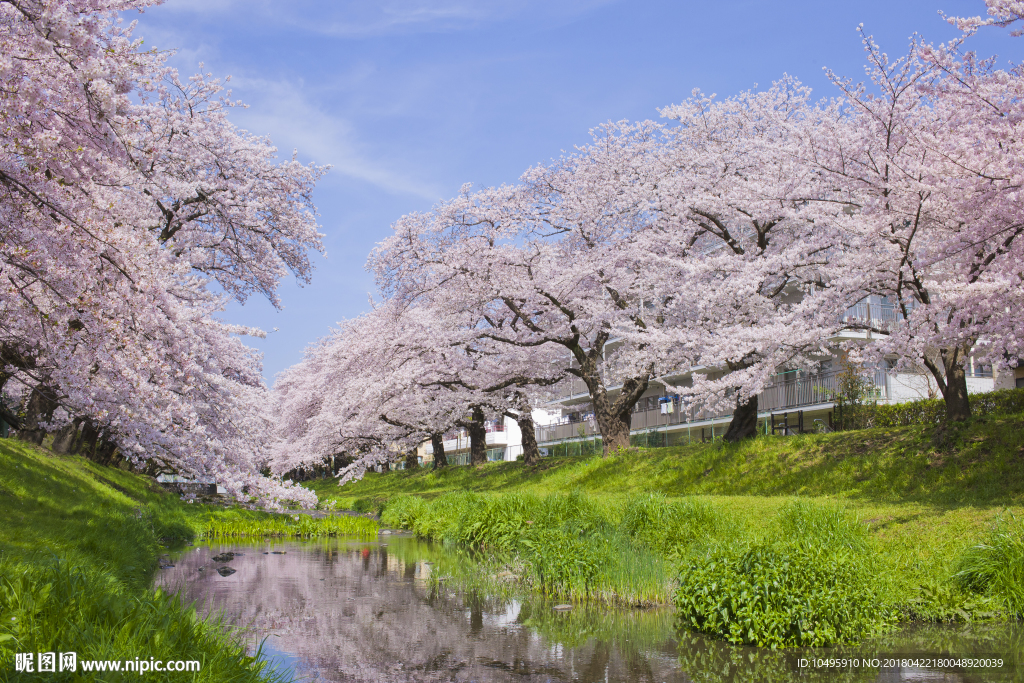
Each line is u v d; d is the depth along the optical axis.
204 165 18.17
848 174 16.38
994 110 13.55
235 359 17.91
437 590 11.97
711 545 10.10
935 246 13.94
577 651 8.02
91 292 8.55
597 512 15.02
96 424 14.10
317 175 19.86
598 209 25.75
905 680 6.57
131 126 8.26
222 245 19.52
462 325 30.81
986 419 16.17
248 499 14.89
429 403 34.56
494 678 7.10
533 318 28.91
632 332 23.09
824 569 8.35
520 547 14.60
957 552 9.69
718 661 7.45
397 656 7.92
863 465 16.80
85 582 6.29
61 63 7.51
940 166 13.33
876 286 16.98
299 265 20.59
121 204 11.55
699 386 18.50
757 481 18.52
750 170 21.89
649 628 9.02
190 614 6.21
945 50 14.05
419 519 23.06
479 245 25.05
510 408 34.16
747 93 24.00
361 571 14.18
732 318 21.25
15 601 5.40
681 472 21.41
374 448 35.41
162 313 9.88
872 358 15.55
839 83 16.02
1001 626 8.15
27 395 17.53
